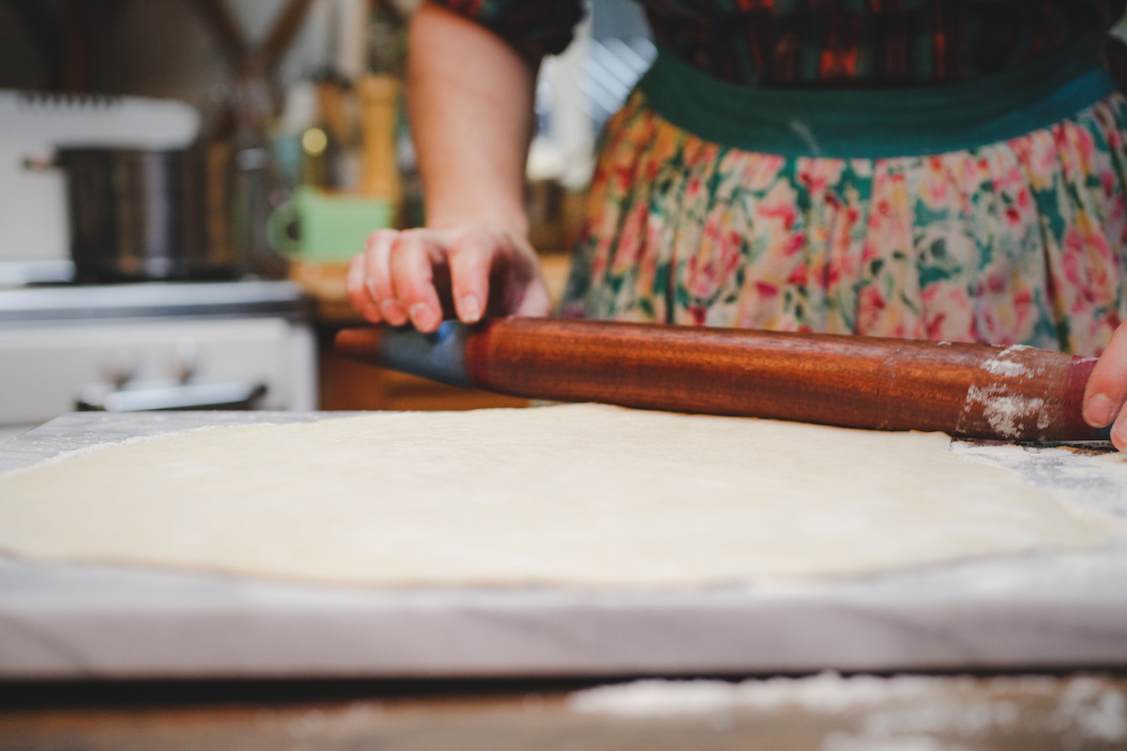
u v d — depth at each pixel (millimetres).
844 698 350
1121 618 360
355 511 463
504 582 378
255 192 1856
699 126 840
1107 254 785
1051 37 757
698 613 360
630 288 876
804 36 768
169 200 1568
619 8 2424
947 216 766
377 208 1789
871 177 775
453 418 688
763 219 797
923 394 617
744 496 488
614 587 375
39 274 1640
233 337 1478
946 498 485
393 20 2211
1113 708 342
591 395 722
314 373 1540
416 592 372
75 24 2100
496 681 366
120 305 1436
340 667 361
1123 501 491
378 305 790
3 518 454
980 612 362
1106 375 550
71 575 392
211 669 361
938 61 754
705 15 798
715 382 668
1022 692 354
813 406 646
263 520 449
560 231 2104
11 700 359
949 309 768
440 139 883
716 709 344
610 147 922
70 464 552
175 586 380
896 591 369
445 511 462
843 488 503
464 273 752
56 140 1726
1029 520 448
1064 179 774
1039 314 780
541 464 551
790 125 791
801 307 799
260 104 2164
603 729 333
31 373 1406
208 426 677
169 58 2168
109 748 328
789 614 361
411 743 327
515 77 910
